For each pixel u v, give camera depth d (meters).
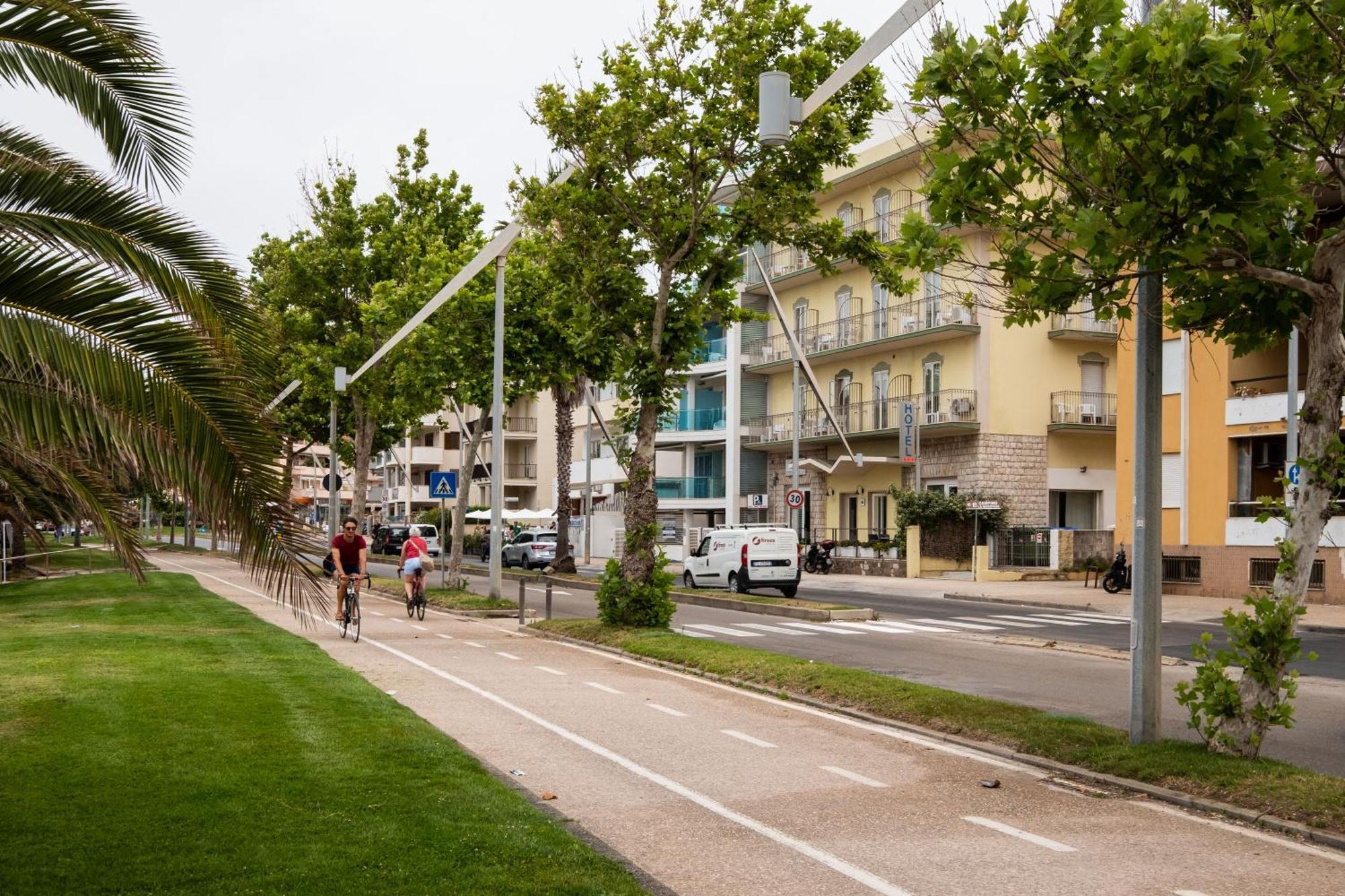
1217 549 30.81
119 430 5.84
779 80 10.34
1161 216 7.93
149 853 5.85
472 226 35.81
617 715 11.19
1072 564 38.72
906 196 44.41
